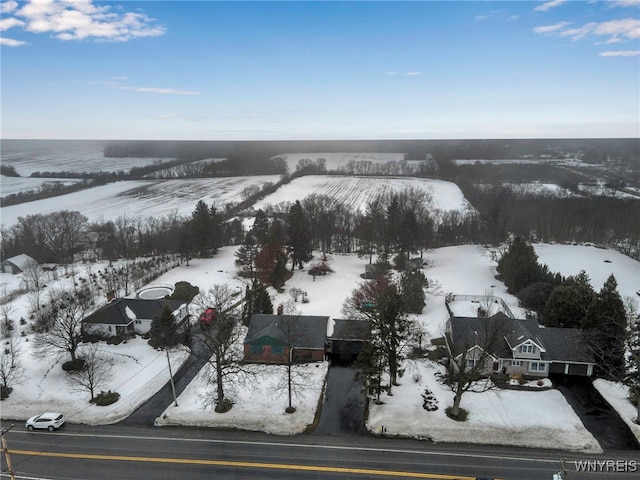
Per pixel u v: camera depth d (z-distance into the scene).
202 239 99.81
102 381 50.81
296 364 55.47
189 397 48.22
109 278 85.19
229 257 102.75
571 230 116.12
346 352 58.50
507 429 41.94
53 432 42.09
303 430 42.28
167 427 42.84
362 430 42.28
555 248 105.00
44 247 105.50
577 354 51.47
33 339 59.97
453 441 40.34
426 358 56.75
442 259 99.69
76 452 39.03
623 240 110.88
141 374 53.09
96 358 54.78
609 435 41.22
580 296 58.44
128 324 62.25
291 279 88.25
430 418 43.91
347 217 116.75
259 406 46.38
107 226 122.31
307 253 94.50
